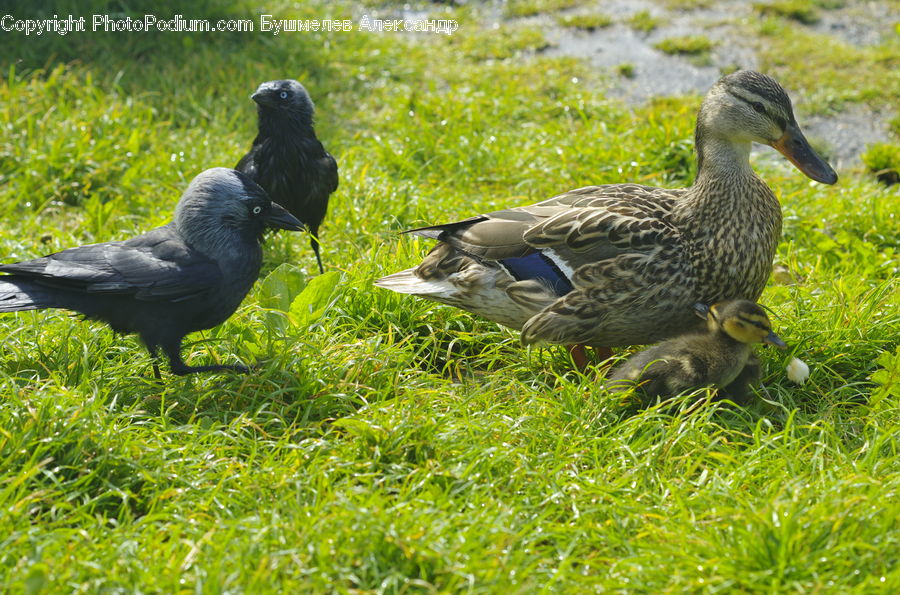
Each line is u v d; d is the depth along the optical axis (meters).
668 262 1.93
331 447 1.80
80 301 1.88
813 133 2.57
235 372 1.90
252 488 1.77
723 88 1.96
